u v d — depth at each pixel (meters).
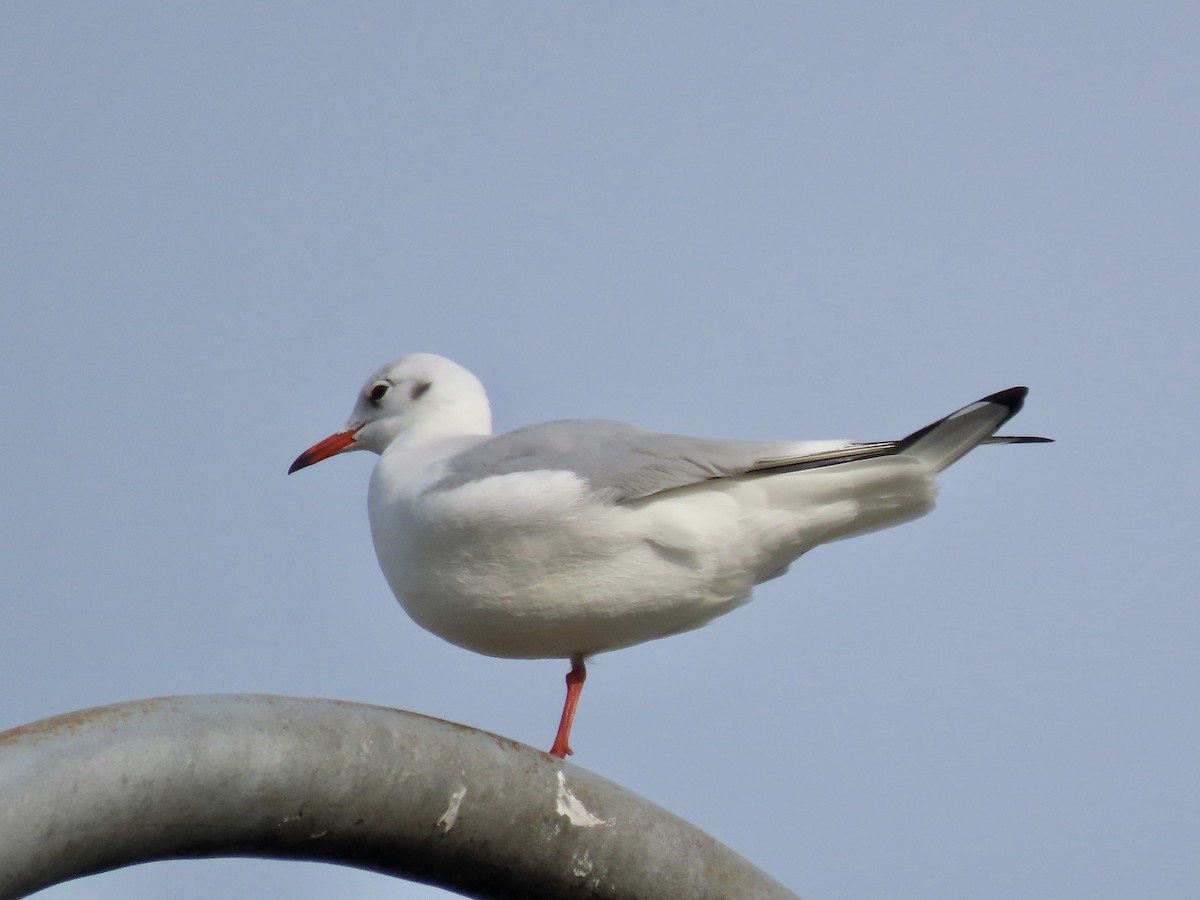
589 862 8.39
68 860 7.11
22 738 7.07
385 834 8.02
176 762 7.34
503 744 8.28
